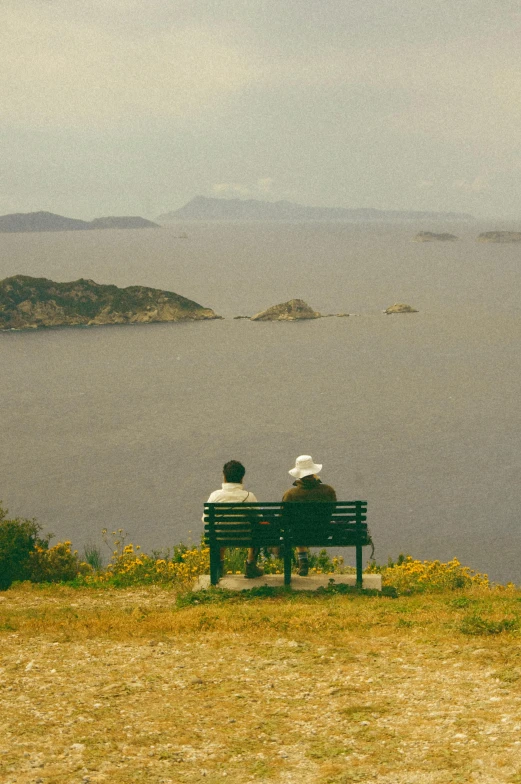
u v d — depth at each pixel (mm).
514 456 121875
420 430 140125
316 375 199250
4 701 8727
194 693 8945
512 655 9680
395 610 12242
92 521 94125
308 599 13258
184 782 6812
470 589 15148
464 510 95500
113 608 13664
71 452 129375
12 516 95562
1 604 14398
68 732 7867
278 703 8586
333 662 9836
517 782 6523
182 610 12789
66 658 10266
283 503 13844
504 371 199250
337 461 120062
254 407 163125
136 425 148750
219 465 119375
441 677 9109
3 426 150125
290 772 6977
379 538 85438
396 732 7695
